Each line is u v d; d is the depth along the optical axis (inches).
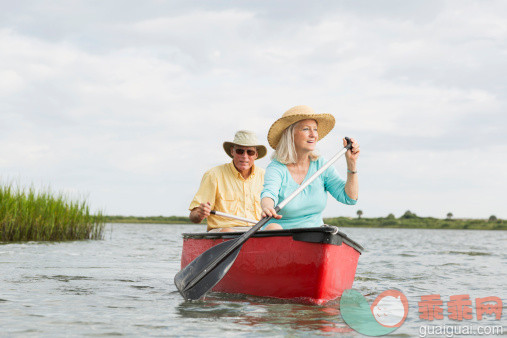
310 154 181.6
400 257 382.9
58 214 497.4
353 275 179.8
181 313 142.9
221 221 215.8
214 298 170.7
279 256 163.9
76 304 154.0
